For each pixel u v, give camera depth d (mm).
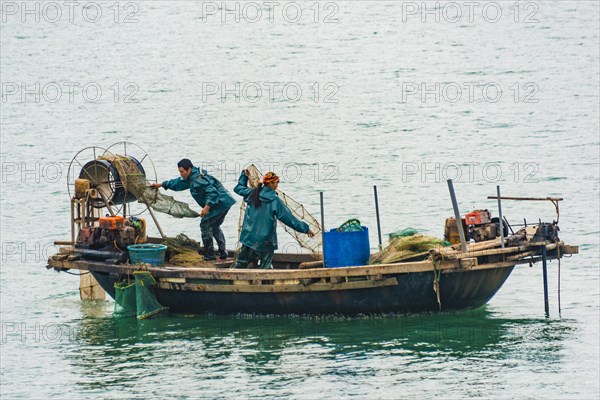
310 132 160875
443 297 76750
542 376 67688
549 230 78625
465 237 81125
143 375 69562
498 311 81500
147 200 85312
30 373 70750
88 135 163125
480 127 158250
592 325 77375
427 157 142500
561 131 153125
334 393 65625
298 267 83500
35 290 92938
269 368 69938
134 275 80625
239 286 77812
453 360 70562
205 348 74125
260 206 79312
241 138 158875
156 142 158625
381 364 70000
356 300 76688
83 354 74312
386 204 119625
